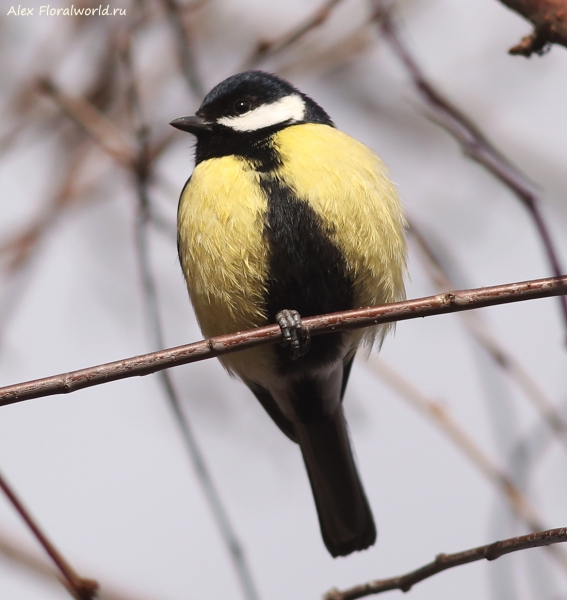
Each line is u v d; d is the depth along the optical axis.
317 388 8.45
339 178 7.48
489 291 6.01
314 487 8.61
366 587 6.46
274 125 8.06
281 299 7.61
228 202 7.45
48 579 8.07
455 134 5.70
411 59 5.91
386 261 7.69
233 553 6.30
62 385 5.89
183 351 6.18
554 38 4.92
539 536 5.66
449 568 6.10
